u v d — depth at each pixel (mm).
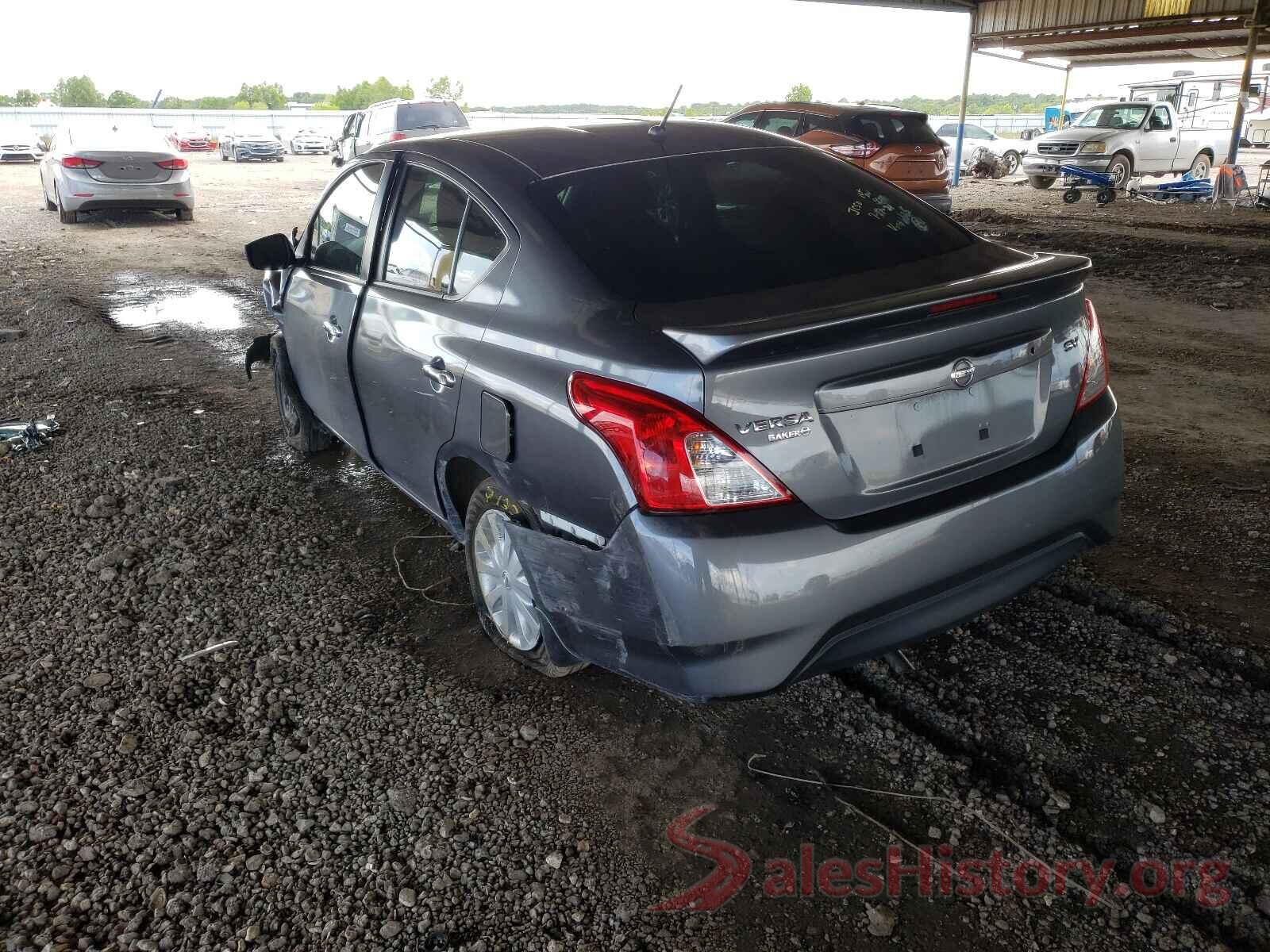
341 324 3582
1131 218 14758
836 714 2699
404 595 3447
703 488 2043
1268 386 5547
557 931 2031
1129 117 20062
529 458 2410
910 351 2145
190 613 3352
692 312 2277
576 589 2328
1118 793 2338
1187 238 12047
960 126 22281
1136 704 2658
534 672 2949
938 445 2248
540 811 2379
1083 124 20875
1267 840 2168
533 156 2945
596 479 2195
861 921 2025
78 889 2170
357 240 3609
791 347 2002
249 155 35000
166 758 2605
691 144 3090
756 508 2066
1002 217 15273
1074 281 2453
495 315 2629
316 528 4004
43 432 5145
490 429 2551
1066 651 2916
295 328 4188
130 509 4211
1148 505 3912
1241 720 2568
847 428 2121
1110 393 2658
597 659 2410
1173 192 17719
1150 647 2906
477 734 2674
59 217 15703
